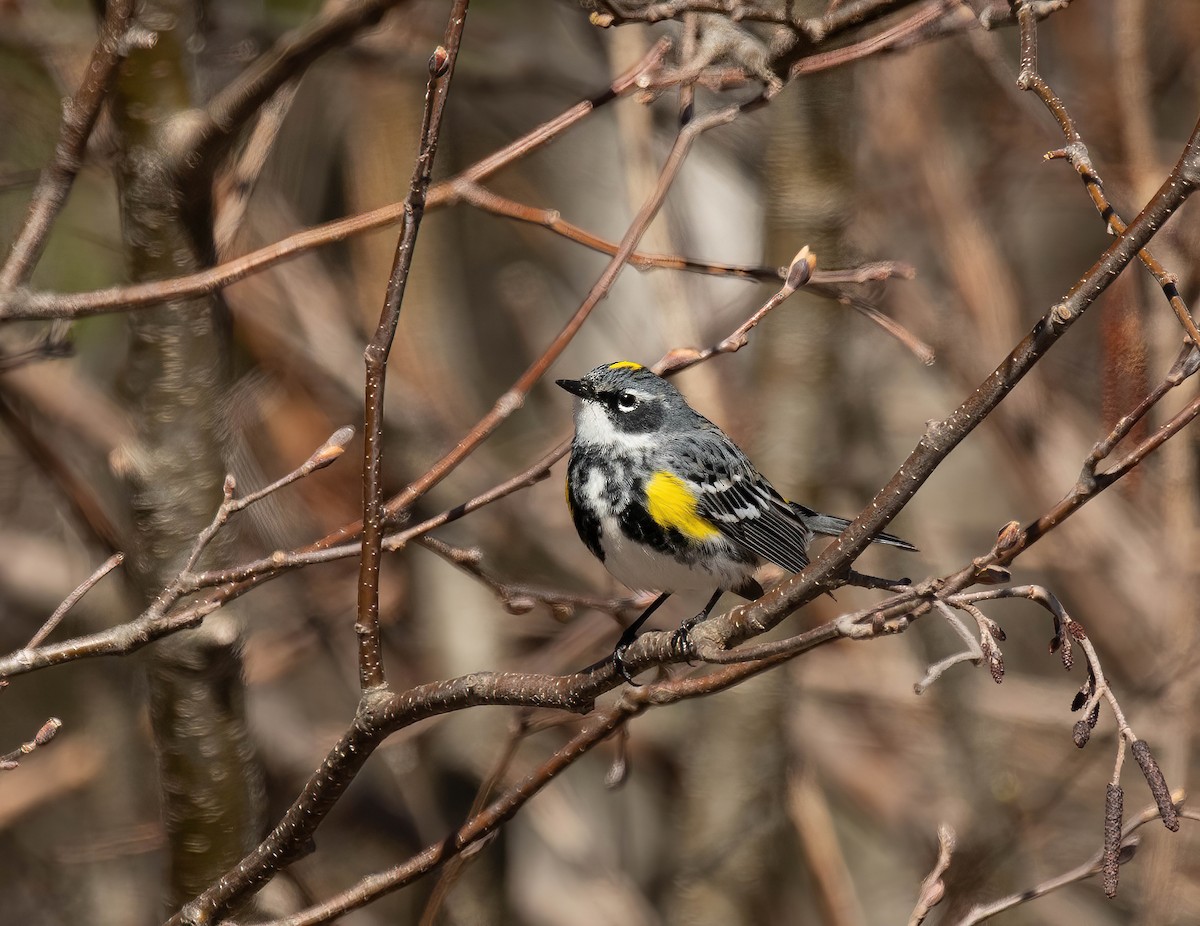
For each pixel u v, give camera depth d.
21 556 14.02
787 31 6.70
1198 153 4.86
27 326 10.40
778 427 12.05
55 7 11.26
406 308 13.34
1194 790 11.74
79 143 6.20
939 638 13.90
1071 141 5.41
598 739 6.15
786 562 9.43
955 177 13.11
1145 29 11.96
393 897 13.79
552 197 16.25
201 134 6.73
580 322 6.58
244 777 7.43
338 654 13.86
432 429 13.13
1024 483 12.92
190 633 7.18
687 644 5.96
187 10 6.92
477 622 13.32
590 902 13.73
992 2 7.42
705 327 13.34
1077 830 13.89
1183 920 11.10
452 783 12.80
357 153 13.38
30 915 13.62
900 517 14.19
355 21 6.36
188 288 6.25
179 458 7.23
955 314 12.79
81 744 13.07
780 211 11.73
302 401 12.99
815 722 14.76
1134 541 12.73
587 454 9.21
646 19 6.44
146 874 13.21
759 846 12.47
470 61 14.54
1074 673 15.26
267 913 8.48
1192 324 4.94
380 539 6.01
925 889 6.40
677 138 6.77
